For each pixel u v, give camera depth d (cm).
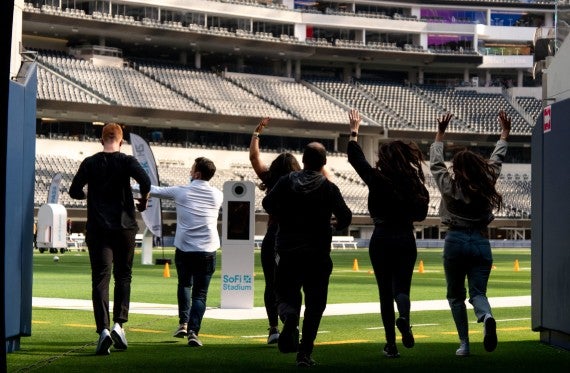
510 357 993
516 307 1741
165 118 6925
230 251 1606
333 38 8619
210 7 7712
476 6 9262
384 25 8669
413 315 1528
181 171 6950
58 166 6369
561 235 1058
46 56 7006
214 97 7475
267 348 1066
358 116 966
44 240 4534
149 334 1213
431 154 991
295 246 880
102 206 1001
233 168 7262
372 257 959
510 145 8569
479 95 8800
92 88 6788
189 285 1154
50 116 6662
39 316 1455
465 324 998
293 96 7994
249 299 1611
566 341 1062
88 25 7000
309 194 880
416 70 9144
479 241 967
